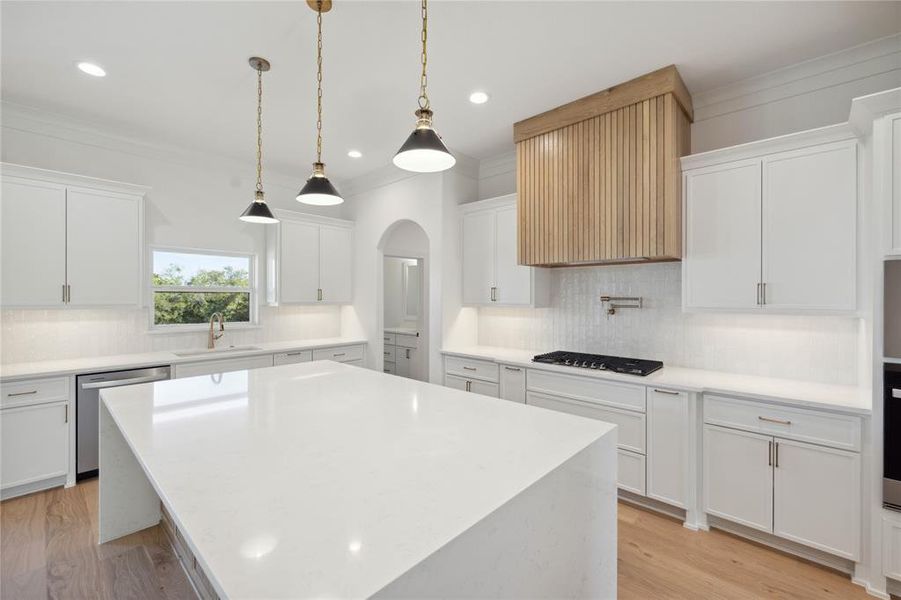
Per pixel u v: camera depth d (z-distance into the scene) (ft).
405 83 8.87
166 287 12.71
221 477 3.58
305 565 2.40
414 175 13.89
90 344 11.36
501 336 13.70
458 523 2.89
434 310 13.23
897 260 5.97
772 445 7.18
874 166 6.14
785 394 7.20
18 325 10.35
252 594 2.14
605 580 4.78
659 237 8.58
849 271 6.89
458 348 13.38
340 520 2.90
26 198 9.48
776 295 7.58
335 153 13.16
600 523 4.68
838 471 6.57
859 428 6.40
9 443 8.84
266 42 7.48
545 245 10.41
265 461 3.93
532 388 10.58
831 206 7.05
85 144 11.09
